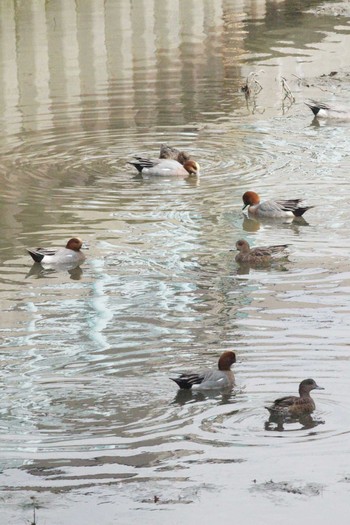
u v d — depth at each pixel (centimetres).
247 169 2688
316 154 2788
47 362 1631
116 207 2441
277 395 1495
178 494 1254
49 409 1466
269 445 1359
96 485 1276
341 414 1441
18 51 3856
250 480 1283
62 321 1812
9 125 3102
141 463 1323
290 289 1934
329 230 2269
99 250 2178
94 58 3800
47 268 2088
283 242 2203
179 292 1936
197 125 3062
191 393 1507
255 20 4359
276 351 1647
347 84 3462
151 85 3484
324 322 1762
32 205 2455
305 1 4725
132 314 1834
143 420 1431
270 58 3781
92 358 1642
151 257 2131
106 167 2742
